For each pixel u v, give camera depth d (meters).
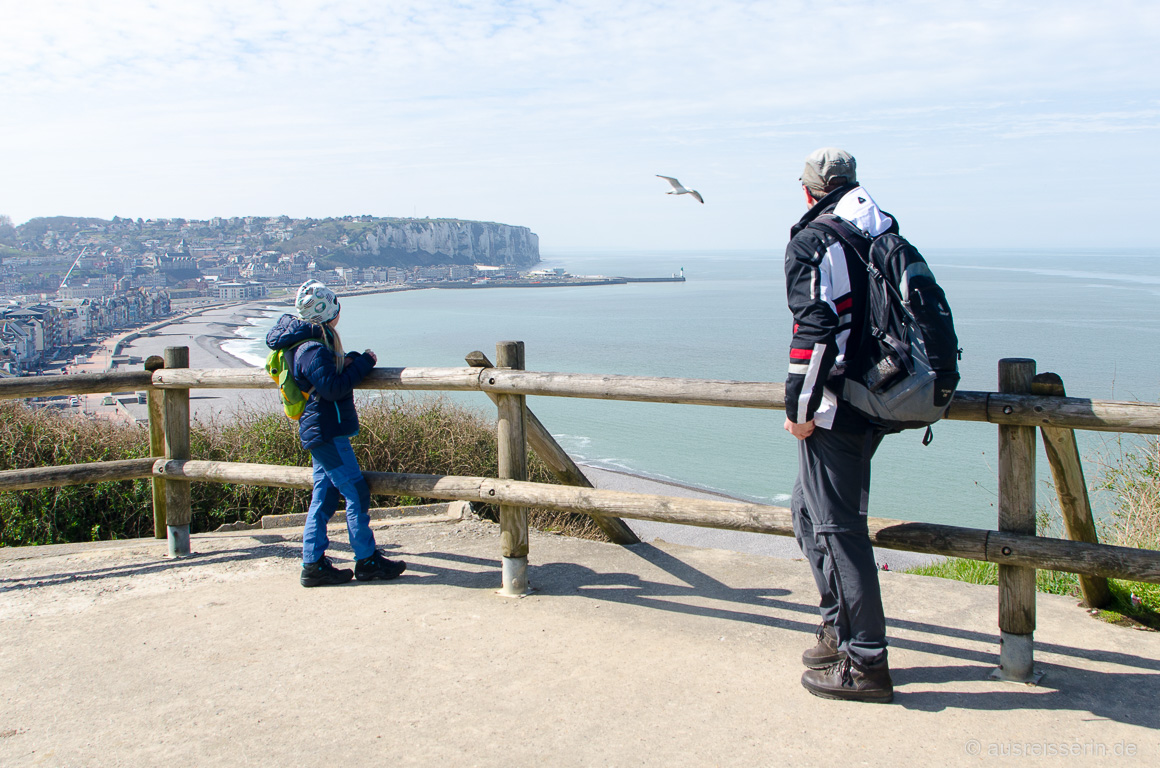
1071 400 2.42
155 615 3.43
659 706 2.52
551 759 2.22
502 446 3.60
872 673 2.49
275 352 3.65
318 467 3.77
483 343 84.81
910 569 4.98
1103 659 2.83
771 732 2.34
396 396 9.20
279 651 3.01
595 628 3.19
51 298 199.88
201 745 2.34
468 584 3.79
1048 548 2.49
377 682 2.72
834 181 2.54
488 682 2.71
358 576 3.84
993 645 3.01
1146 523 4.34
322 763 2.22
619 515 3.24
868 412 2.33
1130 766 2.15
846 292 2.32
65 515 6.41
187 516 4.42
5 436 7.58
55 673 2.86
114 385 4.26
